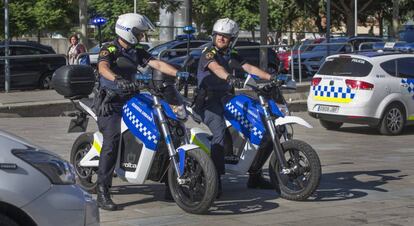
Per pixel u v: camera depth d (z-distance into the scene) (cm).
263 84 1204
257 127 1201
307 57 3706
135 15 1144
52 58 3247
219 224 1066
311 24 8862
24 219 718
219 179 1228
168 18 4444
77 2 5350
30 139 1975
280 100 1228
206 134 1215
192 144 1130
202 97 1211
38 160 737
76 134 2105
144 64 1152
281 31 6888
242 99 1217
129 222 1068
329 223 1087
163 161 1140
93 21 3716
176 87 1118
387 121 2328
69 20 5441
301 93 3272
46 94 2859
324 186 1393
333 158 1797
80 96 1198
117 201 1212
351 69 2320
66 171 768
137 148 1134
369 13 8112
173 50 2855
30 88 3177
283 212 1152
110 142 1143
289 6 7244
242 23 5928
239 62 1238
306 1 7338
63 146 1844
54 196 732
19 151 731
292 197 1220
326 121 2466
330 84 2347
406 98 2361
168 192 1212
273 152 1234
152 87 1097
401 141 2195
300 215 1134
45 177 730
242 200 1236
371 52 2431
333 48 3922
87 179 1258
